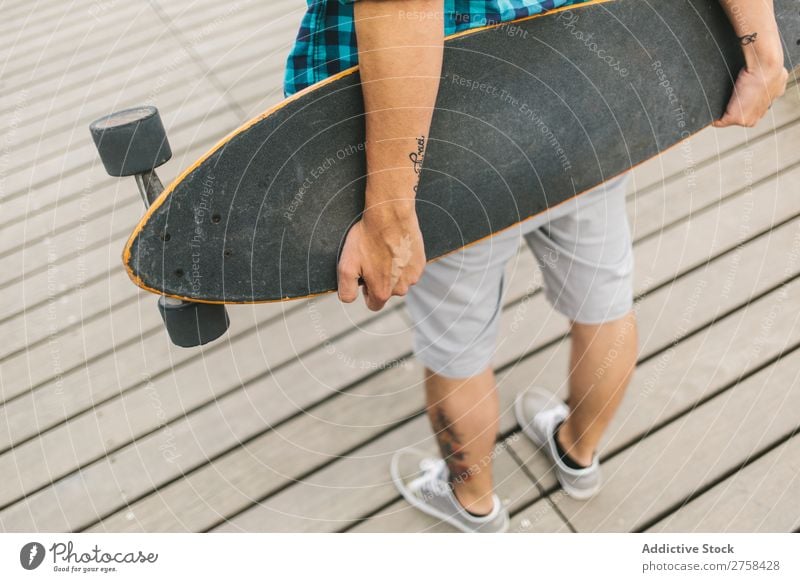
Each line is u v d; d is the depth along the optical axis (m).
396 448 1.25
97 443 1.29
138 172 0.79
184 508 1.20
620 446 1.22
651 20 0.83
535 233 0.89
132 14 2.45
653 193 1.62
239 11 2.36
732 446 1.19
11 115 2.07
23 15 2.55
